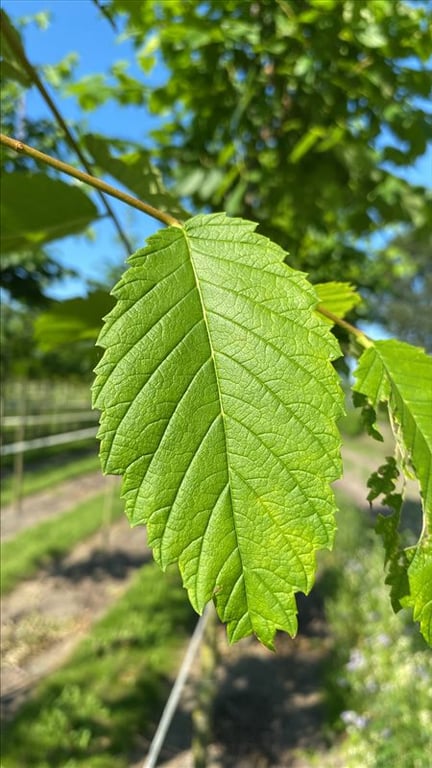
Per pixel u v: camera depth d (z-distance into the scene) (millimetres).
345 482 12680
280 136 2869
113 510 10469
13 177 1233
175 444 609
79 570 7473
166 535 588
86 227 1368
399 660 4766
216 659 3404
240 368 638
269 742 4660
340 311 1148
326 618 6840
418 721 4074
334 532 594
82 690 4824
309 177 2873
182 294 666
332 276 3887
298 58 2629
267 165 2924
